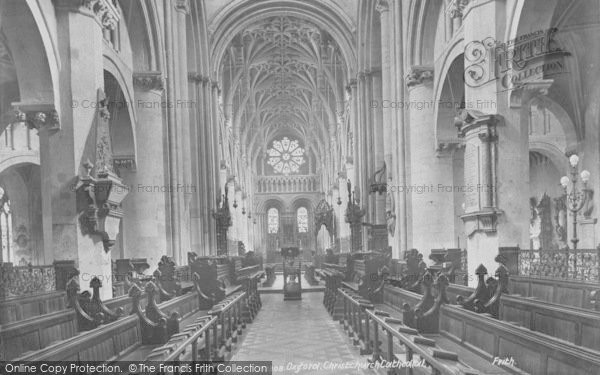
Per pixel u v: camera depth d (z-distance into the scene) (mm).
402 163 19828
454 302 11898
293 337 13508
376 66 28203
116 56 16703
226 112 43906
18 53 11172
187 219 22547
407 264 16266
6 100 17047
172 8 21391
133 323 9047
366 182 28969
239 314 14805
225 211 29375
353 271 23312
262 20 38156
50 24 11406
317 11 33156
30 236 24750
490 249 12438
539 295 11094
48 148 11508
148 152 18625
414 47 19078
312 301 23250
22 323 8055
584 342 7188
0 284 9531
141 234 18234
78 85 11695
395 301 13750
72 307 9961
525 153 12477
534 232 26875
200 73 29219
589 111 17094
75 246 11336
